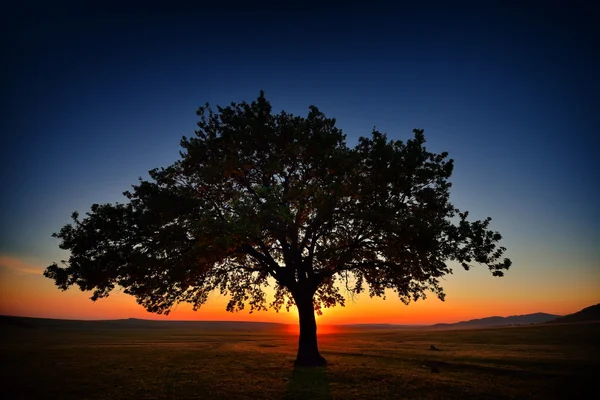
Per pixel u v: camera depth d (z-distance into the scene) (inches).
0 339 2401.6
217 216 825.5
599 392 591.8
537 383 669.9
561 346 1798.7
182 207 783.1
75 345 1750.7
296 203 759.7
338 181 806.5
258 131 862.5
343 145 894.4
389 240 804.0
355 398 545.0
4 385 638.5
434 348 1555.1
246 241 730.2
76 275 729.0
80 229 756.6
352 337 3489.2
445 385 639.8
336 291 1135.6
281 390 596.4
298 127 867.4
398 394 571.2
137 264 703.7
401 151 796.6
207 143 897.5
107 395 562.9
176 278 734.5
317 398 543.8
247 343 2062.0
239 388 612.1
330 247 818.8
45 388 614.2
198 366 892.0
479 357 1128.8
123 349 1432.1
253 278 1062.4
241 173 888.9
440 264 817.5
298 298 911.0
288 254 904.9
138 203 812.0
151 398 543.2
